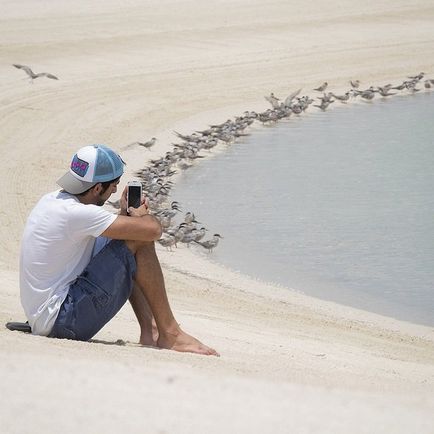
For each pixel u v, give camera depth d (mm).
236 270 51062
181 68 109000
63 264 21703
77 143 79438
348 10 140375
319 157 79812
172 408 12766
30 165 71438
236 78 107812
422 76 110688
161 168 71938
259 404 13227
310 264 52688
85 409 12562
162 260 52062
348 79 112312
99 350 19703
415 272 51844
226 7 138250
